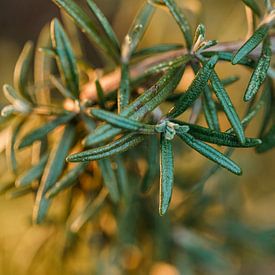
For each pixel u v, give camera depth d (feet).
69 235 1.10
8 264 1.25
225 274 1.32
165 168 0.78
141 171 1.10
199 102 0.94
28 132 1.01
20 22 2.46
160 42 1.66
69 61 0.96
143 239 1.19
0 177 1.12
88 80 1.06
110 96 0.95
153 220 1.17
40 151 1.02
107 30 0.95
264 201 1.74
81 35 2.14
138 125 0.79
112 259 1.15
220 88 0.80
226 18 1.65
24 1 2.45
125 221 1.13
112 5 1.94
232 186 1.35
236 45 0.95
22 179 0.97
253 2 0.92
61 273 1.20
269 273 1.98
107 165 0.95
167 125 0.79
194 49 0.83
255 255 1.32
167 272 1.29
